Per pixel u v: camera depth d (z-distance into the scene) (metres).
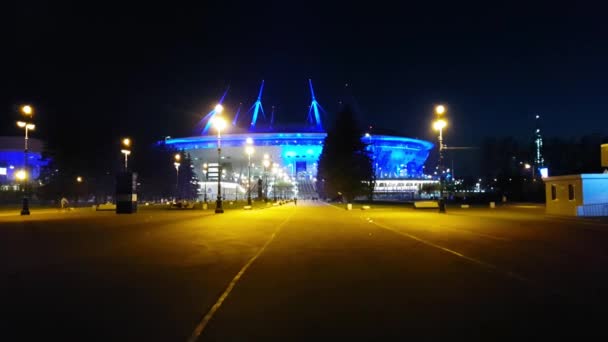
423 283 10.18
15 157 130.75
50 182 79.62
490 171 113.19
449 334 6.46
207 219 36.88
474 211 48.28
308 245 18.11
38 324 7.10
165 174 102.75
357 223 31.33
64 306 8.26
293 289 9.62
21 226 29.47
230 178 176.75
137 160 95.06
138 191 96.75
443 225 29.02
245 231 25.06
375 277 10.96
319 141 190.00
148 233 23.97
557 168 100.12
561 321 7.09
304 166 195.38
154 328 6.86
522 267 12.34
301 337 6.38
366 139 101.50
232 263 13.38
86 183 81.31
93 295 9.16
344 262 13.43
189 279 10.84
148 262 13.65
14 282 10.56
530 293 9.11
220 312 7.77
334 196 94.88
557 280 10.48
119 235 22.86
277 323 7.08
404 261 13.55
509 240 19.62
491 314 7.52
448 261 13.52
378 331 6.62
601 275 11.10
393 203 80.50
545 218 35.66
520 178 85.62
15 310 7.97
